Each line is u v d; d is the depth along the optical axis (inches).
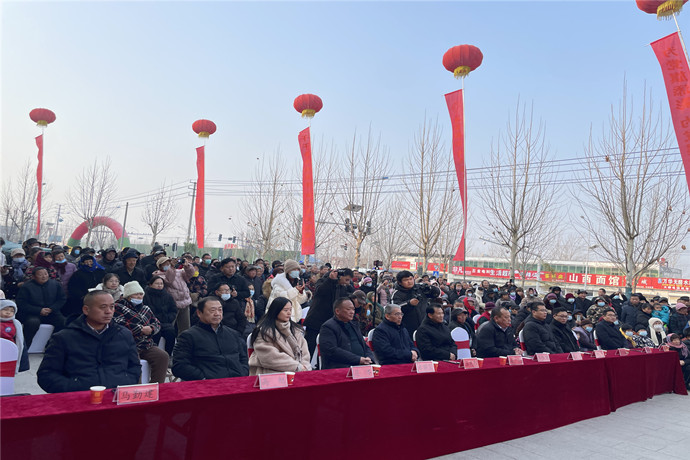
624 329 336.5
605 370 232.2
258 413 117.4
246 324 271.9
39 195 603.8
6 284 304.8
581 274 1421.0
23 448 87.6
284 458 120.9
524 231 655.1
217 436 110.4
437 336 226.7
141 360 191.6
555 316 273.3
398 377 147.3
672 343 323.3
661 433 203.6
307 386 126.5
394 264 1573.6
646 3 338.3
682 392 286.4
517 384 183.9
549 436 187.5
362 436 137.1
